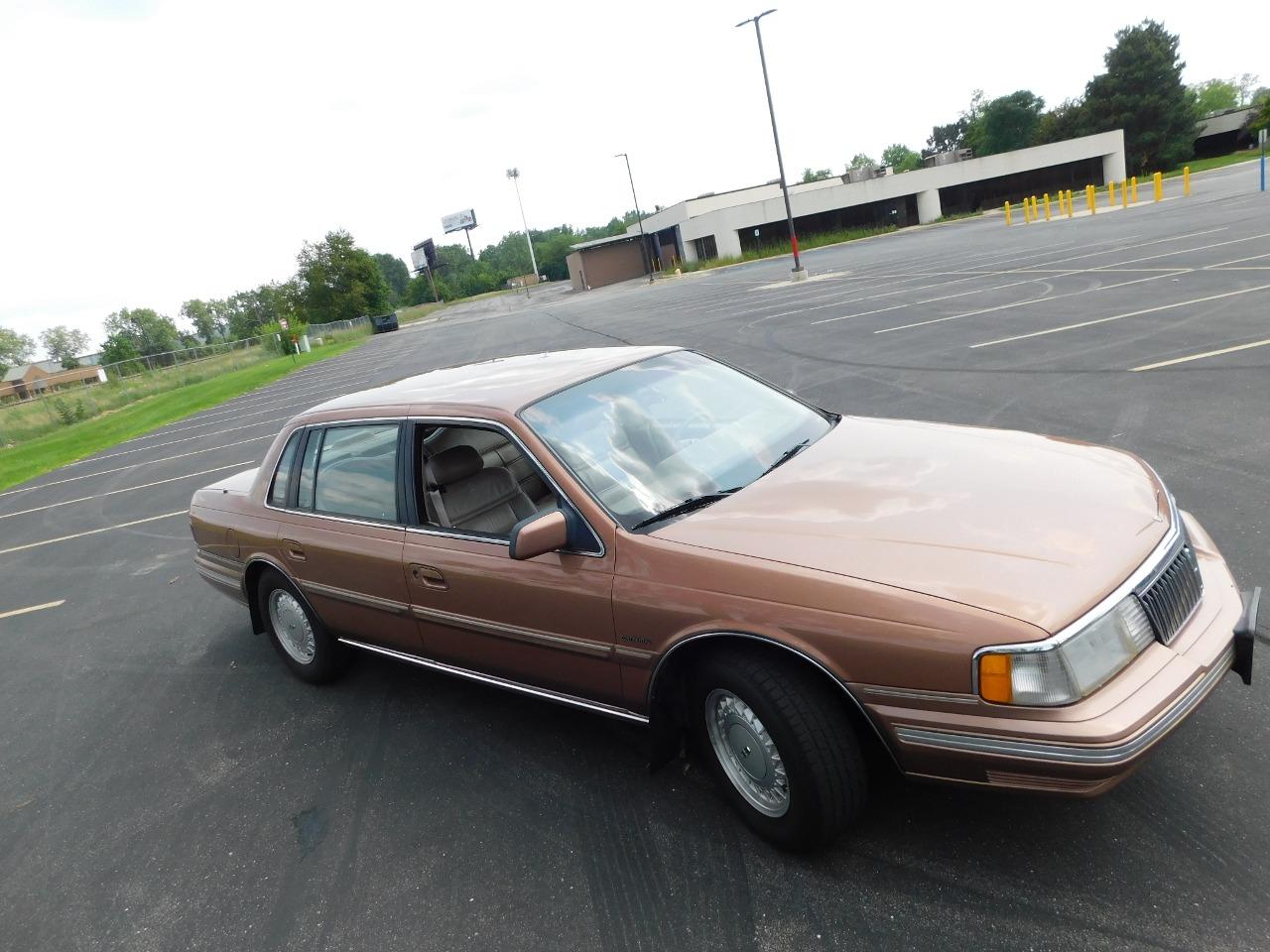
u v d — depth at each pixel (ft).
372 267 288.30
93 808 13.32
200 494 17.22
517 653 11.16
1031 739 7.13
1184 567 8.44
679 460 10.83
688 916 8.61
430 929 9.22
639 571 9.37
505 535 11.10
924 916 7.99
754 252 194.18
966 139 345.10
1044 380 28.45
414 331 200.64
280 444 15.06
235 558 15.80
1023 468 9.75
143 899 10.80
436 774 12.18
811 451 11.10
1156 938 7.32
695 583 8.87
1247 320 32.32
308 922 9.74
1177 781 9.19
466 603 11.38
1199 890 7.74
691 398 12.22
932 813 9.37
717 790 10.59
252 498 15.48
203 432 67.36
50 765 15.10
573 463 10.42
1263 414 20.92
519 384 12.12
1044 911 7.80
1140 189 166.71
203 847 11.65
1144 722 7.11
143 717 16.26
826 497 9.50
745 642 8.65
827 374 36.65
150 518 35.70
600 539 9.80
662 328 73.97
